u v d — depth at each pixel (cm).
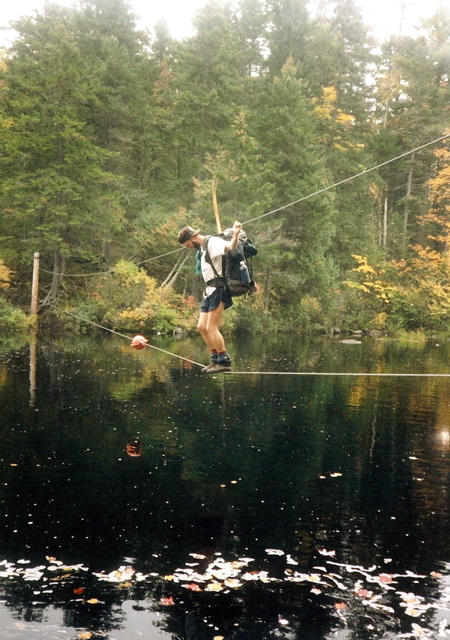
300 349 2647
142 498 785
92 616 507
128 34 3919
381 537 681
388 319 3794
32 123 2844
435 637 488
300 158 3469
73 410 1272
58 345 2392
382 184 4656
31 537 658
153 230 3231
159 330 3086
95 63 3331
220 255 606
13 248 3141
